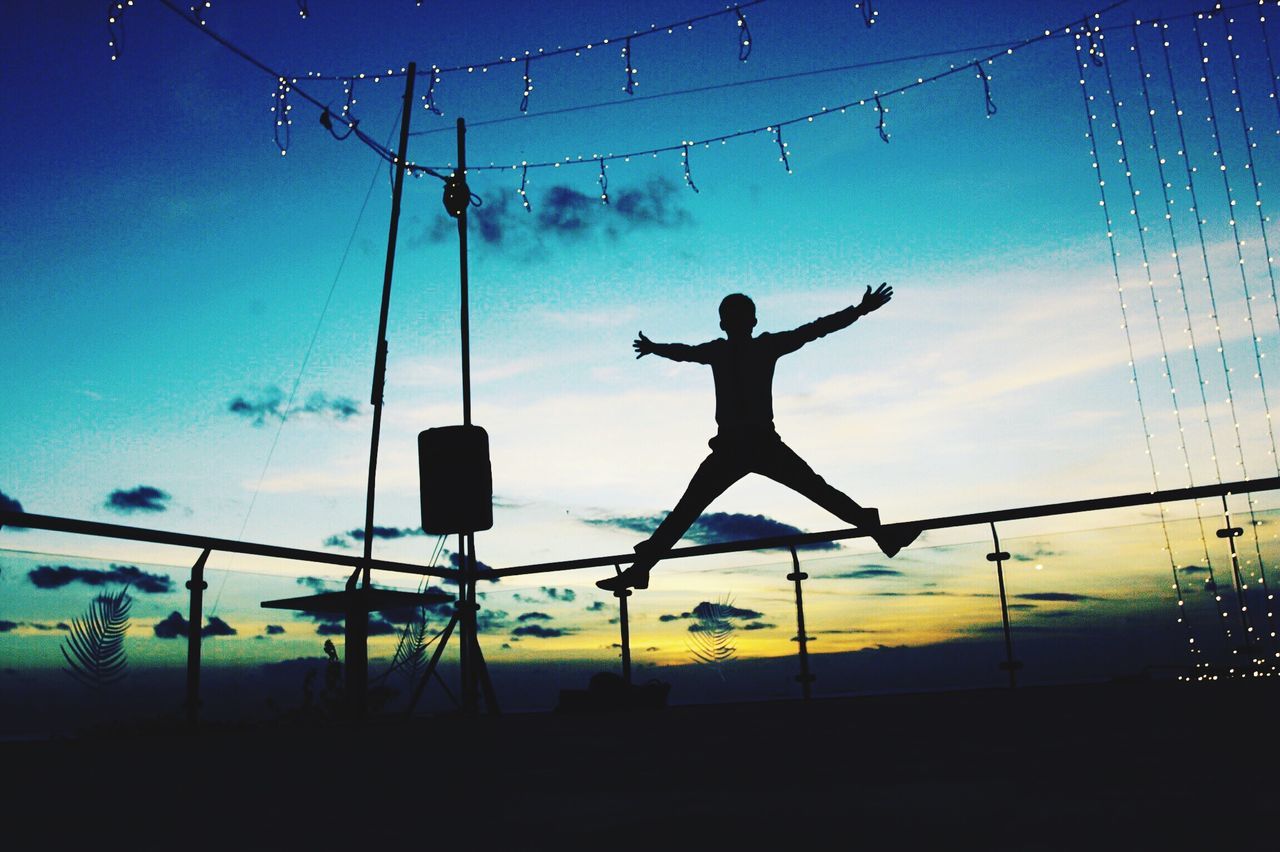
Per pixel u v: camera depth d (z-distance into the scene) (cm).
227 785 235
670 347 392
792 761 235
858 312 380
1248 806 136
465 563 714
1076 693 512
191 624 533
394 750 335
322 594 602
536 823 154
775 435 379
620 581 398
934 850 117
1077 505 612
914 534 390
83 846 148
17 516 462
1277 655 541
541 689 713
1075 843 116
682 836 135
